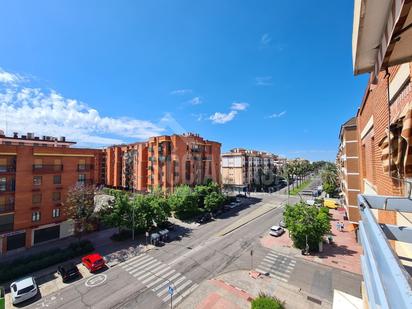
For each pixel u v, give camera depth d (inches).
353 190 935.0
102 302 661.9
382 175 262.1
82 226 1054.4
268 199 2405.3
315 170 5413.4
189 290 722.8
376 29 88.5
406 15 68.7
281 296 695.7
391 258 51.7
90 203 1089.4
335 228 1381.6
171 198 1562.5
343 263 910.4
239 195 2532.0
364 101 410.6
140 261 915.4
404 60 100.6
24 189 1041.5
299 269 862.5
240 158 2871.6
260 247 1075.3
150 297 685.9
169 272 831.1
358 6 84.2
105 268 856.3
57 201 1150.3
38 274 805.9
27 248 1035.9
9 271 778.2
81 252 963.3
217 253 1002.1
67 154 1198.9
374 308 73.5
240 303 663.1
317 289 733.3
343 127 970.7
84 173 1272.1
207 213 1632.6
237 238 1197.7
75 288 727.7
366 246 96.4
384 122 232.5
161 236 1139.3
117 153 2586.1
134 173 2269.9
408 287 35.3
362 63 117.5
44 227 1095.6
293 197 2513.5
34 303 655.1
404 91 161.9
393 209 122.2
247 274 823.7
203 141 2185.0
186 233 1274.6
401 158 126.8
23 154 1047.0
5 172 994.7
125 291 713.6
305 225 983.6
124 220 1109.1
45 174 1111.6
